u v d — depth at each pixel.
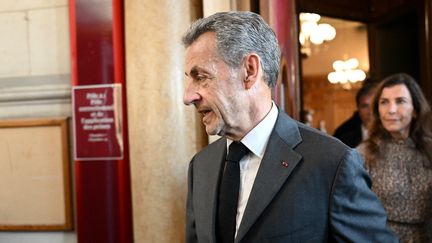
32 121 2.59
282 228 1.17
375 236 1.17
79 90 2.47
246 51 1.20
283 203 1.19
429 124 2.33
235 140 1.33
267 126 1.29
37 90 2.61
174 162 2.29
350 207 1.17
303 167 1.21
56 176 2.59
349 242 1.15
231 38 1.19
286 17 2.51
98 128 2.46
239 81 1.22
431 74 3.92
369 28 5.22
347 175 1.17
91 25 2.46
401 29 4.97
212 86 1.20
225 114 1.22
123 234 2.43
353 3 5.02
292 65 2.56
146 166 2.30
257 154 1.29
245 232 1.19
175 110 2.28
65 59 2.58
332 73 10.16
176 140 2.28
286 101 2.50
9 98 2.63
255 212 1.19
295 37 2.65
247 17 1.22
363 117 3.20
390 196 2.27
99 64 2.45
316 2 4.69
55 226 2.58
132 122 2.34
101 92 2.45
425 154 2.27
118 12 2.43
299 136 1.28
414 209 2.22
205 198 1.37
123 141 2.43
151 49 2.28
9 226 2.63
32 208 2.61
